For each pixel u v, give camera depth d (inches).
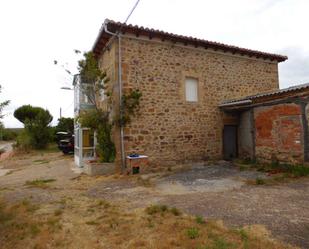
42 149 814.5
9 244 129.6
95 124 343.6
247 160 391.5
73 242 128.1
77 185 270.7
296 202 182.9
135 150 338.6
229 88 424.2
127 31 335.3
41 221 158.9
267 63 470.6
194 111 389.7
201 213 164.9
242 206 176.7
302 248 113.0
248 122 397.7
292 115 314.0
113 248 119.9
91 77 354.0
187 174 309.4
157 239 126.7
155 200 200.7
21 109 927.7
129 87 338.0
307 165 293.9
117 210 177.2
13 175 369.1
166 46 370.9
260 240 121.4
